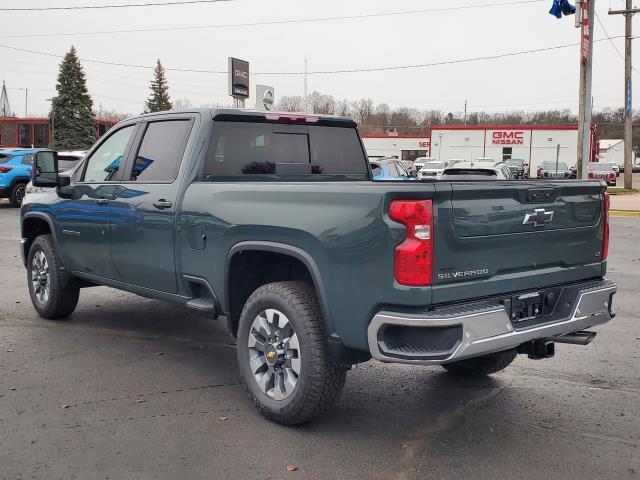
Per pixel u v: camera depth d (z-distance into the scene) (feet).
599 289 14.40
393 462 12.32
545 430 13.89
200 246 15.53
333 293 12.62
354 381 17.06
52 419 14.11
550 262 13.75
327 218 12.67
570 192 14.07
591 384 16.90
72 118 188.65
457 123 430.61
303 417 13.44
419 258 11.48
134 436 13.30
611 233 53.01
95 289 28.43
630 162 118.42
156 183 17.03
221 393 15.88
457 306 11.98
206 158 16.37
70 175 20.62
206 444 12.98
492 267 12.55
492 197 12.48
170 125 17.40
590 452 12.83
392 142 233.35
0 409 14.62
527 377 17.46
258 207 14.07
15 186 66.59
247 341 14.40
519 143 199.93
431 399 15.74
